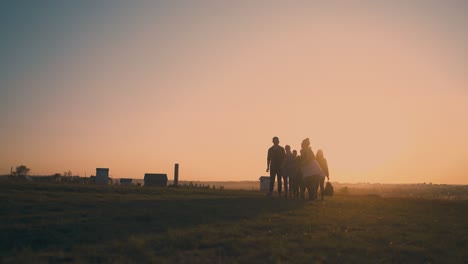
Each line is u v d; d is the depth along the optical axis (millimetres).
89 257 9414
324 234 12477
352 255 10320
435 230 14242
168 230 12141
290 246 10836
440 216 18312
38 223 13055
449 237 13016
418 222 15891
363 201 24953
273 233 12492
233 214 15891
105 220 13938
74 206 17109
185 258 9516
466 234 13680
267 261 9516
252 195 27609
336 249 10773
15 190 22781
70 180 50625
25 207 16328
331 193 31062
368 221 15500
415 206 22750
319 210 18312
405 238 12578
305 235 12281
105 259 9320
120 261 9047
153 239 11086
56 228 12367
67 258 9297
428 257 10609
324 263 9633
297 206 19578
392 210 20078
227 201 21000
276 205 19656
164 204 18578
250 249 10445
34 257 9219
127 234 11766
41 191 23250
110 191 25281
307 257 9922
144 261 9188
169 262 9141
